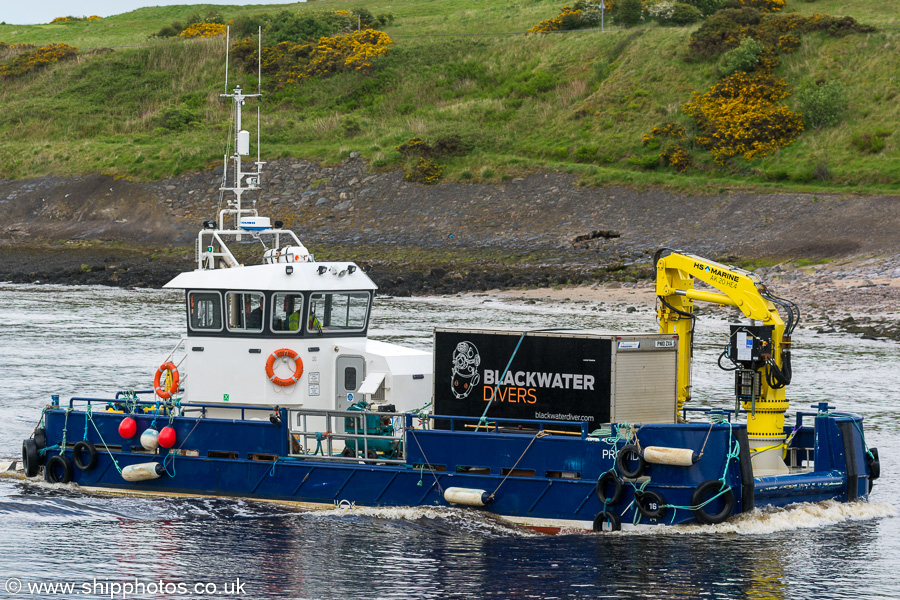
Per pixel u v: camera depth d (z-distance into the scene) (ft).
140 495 223.92
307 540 189.98
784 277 620.08
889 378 364.79
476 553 180.96
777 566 171.94
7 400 333.01
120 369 392.88
